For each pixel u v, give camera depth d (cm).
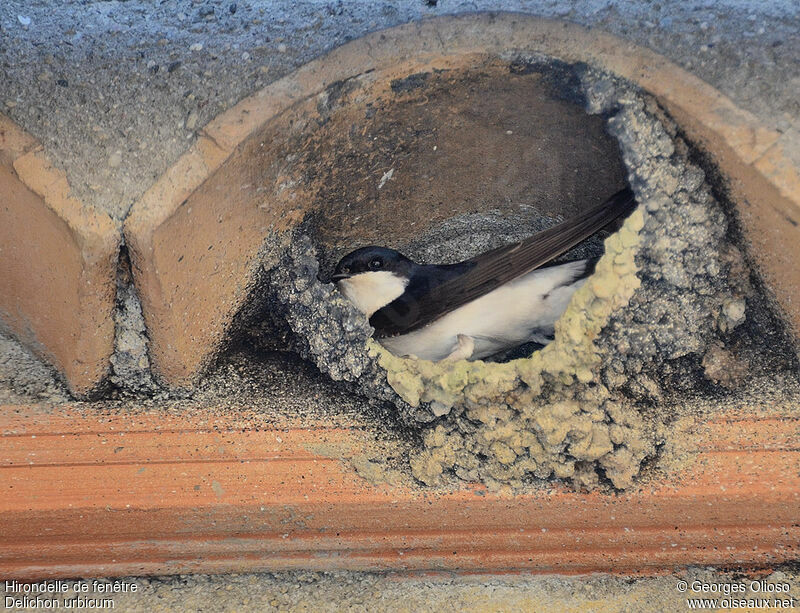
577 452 420
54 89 424
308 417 438
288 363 450
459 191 500
